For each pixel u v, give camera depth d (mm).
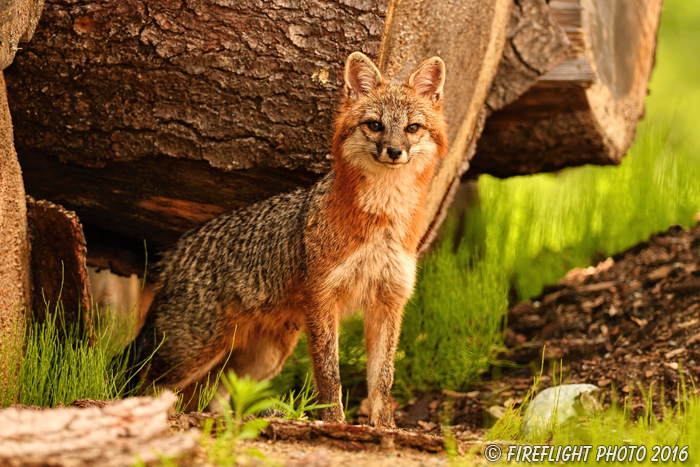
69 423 5172
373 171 8328
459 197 14852
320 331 8664
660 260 12516
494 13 9953
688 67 27031
